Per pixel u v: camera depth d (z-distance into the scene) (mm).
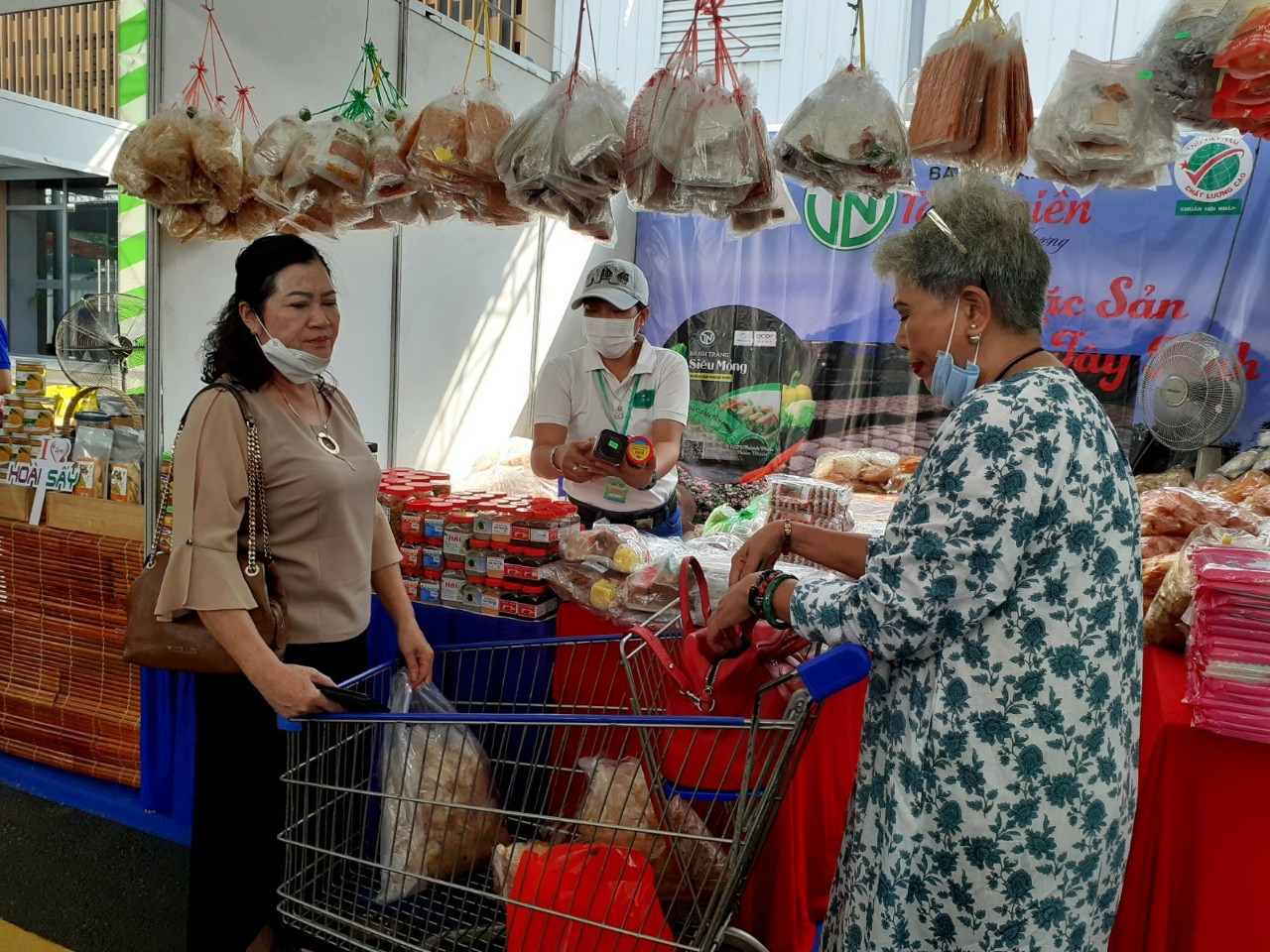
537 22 5566
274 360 1746
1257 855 1500
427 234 3844
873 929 1288
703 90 2281
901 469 4801
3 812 2779
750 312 5969
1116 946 1633
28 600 2961
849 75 2328
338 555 1858
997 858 1187
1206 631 1524
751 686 1496
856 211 5648
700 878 1738
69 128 3594
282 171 2492
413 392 3852
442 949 1657
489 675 2006
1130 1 4879
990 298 1241
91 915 2289
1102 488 1181
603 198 2617
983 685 1180
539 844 1680
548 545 2318
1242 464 4168
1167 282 4992
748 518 3129
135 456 2842
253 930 1904
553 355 5160
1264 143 4723
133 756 2826
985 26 2277
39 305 4176
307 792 1650
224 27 2729
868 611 1209
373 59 2938
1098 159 2283
